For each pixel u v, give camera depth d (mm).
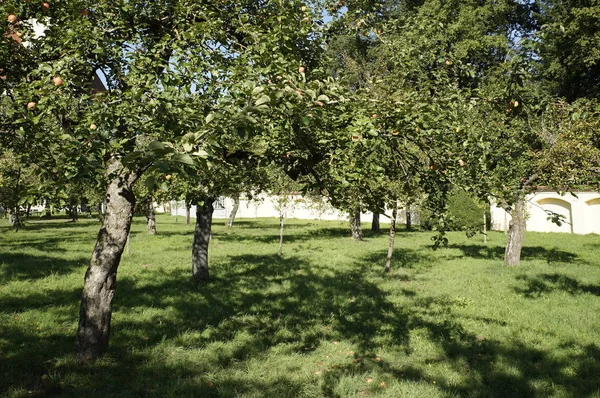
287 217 44500
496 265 13766
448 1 24531
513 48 3568
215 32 4816
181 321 7289
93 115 3432
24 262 12898
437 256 16094
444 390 4852
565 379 5133
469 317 7742
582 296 9328
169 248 18062
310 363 5641
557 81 26859
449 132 3887
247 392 4727
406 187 4312
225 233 26750
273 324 7289
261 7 5723
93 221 37844
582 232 25828
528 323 7340
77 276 11008
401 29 5289
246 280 10977
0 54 4094
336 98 3281
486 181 3887
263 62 4188
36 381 4887
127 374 5172
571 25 22062
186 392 4676
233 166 6156
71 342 6105
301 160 4770
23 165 3855
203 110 3693
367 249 18359
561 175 9422
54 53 4125
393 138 3668
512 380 5113
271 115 2836
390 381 5094
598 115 9219
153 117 3715
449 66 4801
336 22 5434
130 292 9297
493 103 3801
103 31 4465
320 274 12008
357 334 6805
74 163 2834
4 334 6324
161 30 5516
